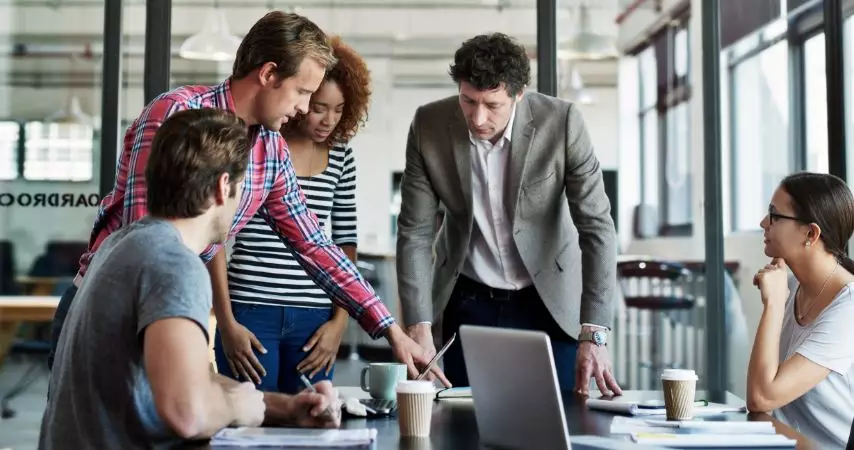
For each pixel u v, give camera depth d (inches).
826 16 167.3
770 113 188.9
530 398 65.1
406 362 93.3
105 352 66.7
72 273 206.8
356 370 217.3
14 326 198.8
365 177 337.7
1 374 198.4
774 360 91.4
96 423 66.8
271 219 96.4
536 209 113.7
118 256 67.7
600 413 84.4
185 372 64.1
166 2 181.6
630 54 212.8
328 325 114.0
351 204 121.3
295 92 88.6
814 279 98.7
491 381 68.8
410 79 341.4
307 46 87.4
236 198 72.9
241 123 72.7
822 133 171.8
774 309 93.4
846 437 93.7
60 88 221.5
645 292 197.0
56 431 67.6
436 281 119.0
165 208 70.0
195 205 69.9
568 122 113.3
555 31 182.5
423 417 72.4
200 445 66.3
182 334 64.5
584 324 108.9
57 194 207.5
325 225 118.0
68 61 222.8
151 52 181.0
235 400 71.1
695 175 193.0
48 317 199.3
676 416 79.2
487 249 116.6
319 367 113.3
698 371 191.2
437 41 335.6
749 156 187.8
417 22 332.5
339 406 76.4
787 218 98.0
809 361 91.7
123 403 66.8
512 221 114.1
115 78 183.6
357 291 94.6
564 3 213.5
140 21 183.2
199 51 263.7
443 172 115.0
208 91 88.2
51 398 70.5
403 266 114.3
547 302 113.7
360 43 332.5
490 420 69.7
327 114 112.1
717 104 189.0
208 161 69.5
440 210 122.9
